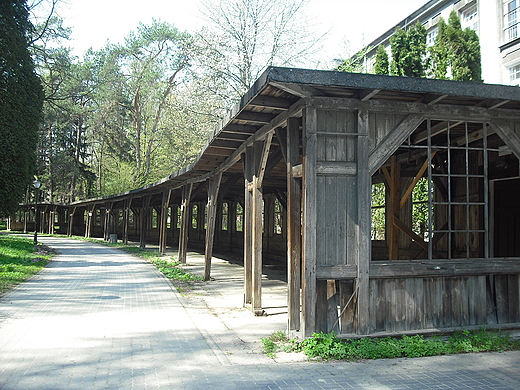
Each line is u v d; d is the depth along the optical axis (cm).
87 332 600
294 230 582
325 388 403
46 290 948
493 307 590
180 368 457
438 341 533
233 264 1591
